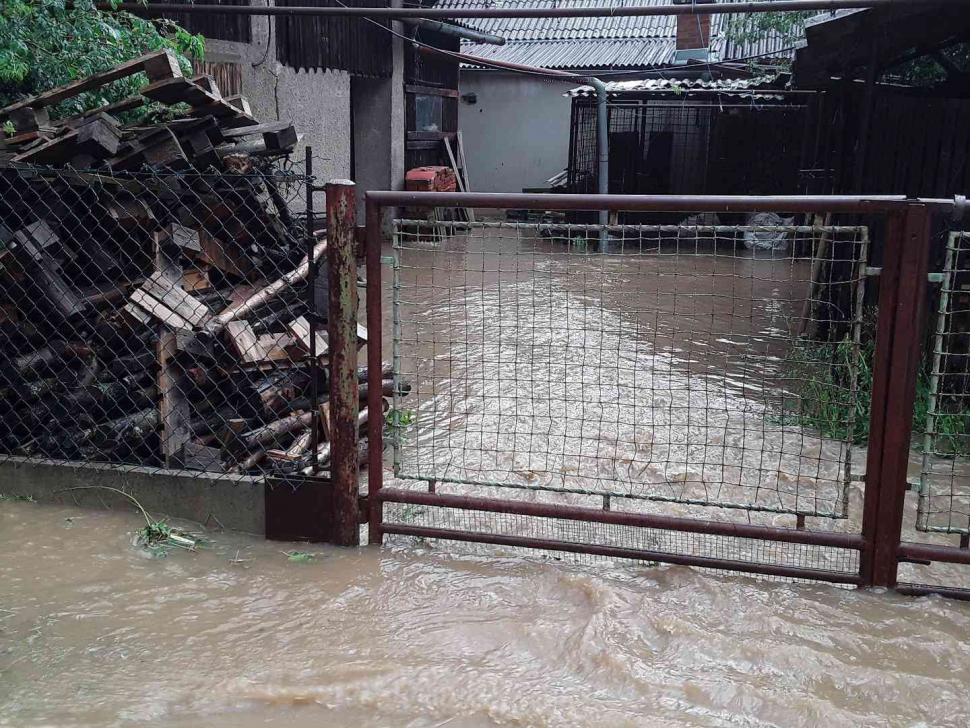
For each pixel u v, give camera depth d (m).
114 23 6.44
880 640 3.22
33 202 4.31
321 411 4.61
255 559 3.87
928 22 7.34
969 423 5.51
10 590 3.55
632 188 18.77
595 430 5.62
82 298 4.28
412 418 5.84
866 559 3.61
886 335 3.42
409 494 3.91
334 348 3.82
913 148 8.16
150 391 4.28
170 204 4.38
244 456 4.40
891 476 3.50
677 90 16.11
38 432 4.47
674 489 4.71
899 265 3.35
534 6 24.27
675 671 3.02
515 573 3.75
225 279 4.65
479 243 16.19
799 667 3.03
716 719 2.77
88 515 4.23
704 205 3.44
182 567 3.78
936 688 2.91
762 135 17.66
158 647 3.17
